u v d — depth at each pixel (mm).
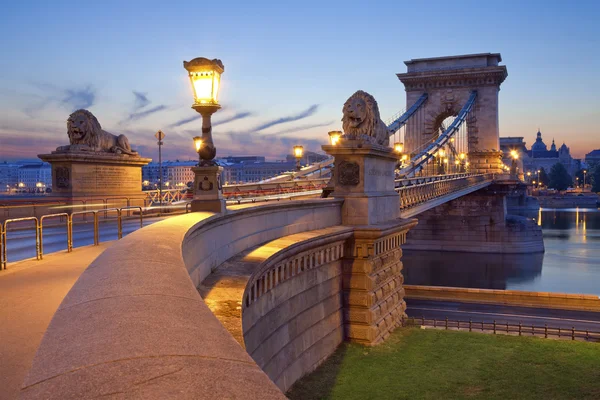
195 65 12047
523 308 42562
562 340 28062
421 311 41562
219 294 9781
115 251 5750
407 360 21266
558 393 19906
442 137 87312
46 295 8023
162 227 8414
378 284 22938
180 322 3197
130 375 2338
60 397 2123
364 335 21625
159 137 39469
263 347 14234
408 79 114750
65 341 2848
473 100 110375
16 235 20000
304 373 17828
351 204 22219
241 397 2152
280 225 17328
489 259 84312
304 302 17906
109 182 30375
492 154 109312
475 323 35719
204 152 12375
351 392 17406
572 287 61250
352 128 22609
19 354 5273
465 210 92750
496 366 22562
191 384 2260
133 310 3377
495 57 112188
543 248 92062
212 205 12273
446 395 18766
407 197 36250
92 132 29141
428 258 86375
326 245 19234
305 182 38312
